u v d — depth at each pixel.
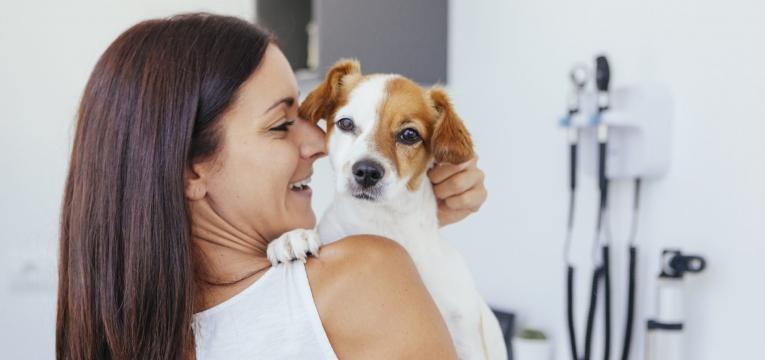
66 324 0.88
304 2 2.28
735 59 1.35
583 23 1.67
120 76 0.83
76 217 0.84
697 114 1.43
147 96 0.81
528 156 1.85
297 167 0.99
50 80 2.43
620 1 1.58
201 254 0.87
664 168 1.50
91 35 2.42
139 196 0.81
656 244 1.53
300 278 0.82
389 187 1.05
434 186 1.14
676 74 1.47
